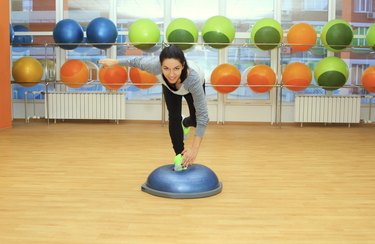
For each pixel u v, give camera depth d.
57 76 6.22
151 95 6.13
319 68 5.18
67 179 2.74
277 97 5.87
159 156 3.57
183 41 4.96
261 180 2.76
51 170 3.00
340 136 4.89
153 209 2.11
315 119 5.80
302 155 3.67
